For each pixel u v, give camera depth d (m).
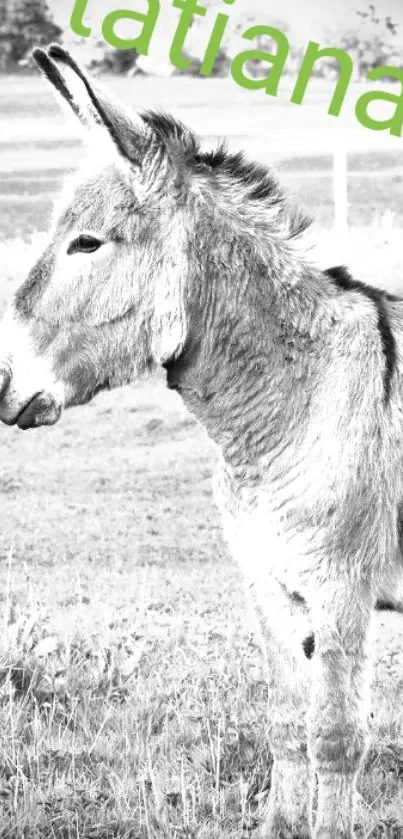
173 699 5.14
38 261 3.60
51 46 3.40
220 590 7.44
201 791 4.20
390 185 21.08
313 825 4.02
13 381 3.54
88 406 12.85
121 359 3.59
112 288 3.53
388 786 4.37
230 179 3.71
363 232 16.12
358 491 3.58
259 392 3.65
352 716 3.56
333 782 3.56
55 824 3.99
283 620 3.78
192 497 10.18
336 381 3.65
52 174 22.69
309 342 3.68
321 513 3.57
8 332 3.57
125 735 4.67
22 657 5.34
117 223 3.51
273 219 3.75
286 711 3.85
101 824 3.96
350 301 3.79
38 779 4.27
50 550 8.59
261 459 3.67
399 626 6.87
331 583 3.59
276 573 3.69
